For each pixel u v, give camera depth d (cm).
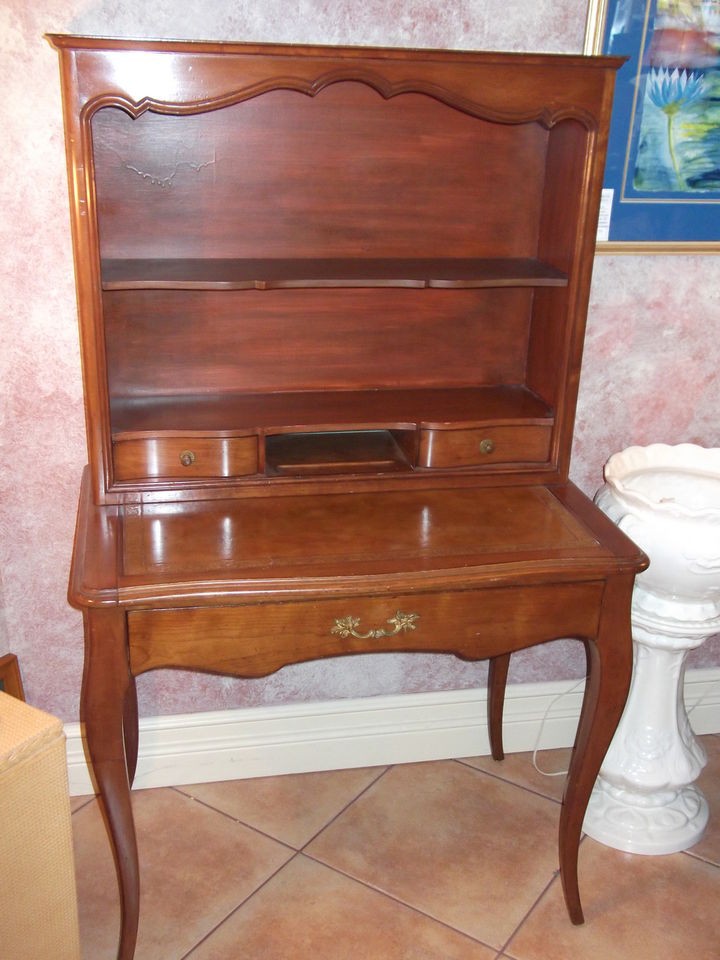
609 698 168
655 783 204
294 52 148
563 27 181
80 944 176
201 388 187
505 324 195
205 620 149
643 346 209
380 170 179
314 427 172
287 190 177
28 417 187
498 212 187
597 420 214
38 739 138
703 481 205
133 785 220
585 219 167
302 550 156
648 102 186
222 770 224
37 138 168
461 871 200
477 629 159
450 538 163
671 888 197
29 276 177
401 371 195
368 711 227
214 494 172
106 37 141
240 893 192
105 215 172
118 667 147
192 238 176
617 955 180
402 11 175
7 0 160
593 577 158
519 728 237
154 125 167
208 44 144
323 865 200
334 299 186
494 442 180
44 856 145
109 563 150
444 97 156
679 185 194
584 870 201
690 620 190
